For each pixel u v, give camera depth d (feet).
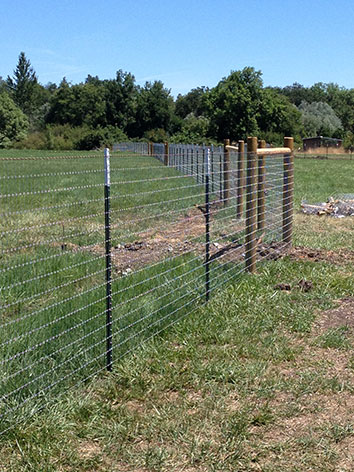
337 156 201.26
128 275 22.00
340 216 43.93
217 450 12.13
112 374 15.35
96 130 261.65
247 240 26.12
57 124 310.45
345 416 13.87
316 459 11.96
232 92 261.85
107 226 15.51
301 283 23.95
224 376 15.44
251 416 13.60
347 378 15.97
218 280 23.61
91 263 24.70
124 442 12.37
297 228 38.42
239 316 20.22
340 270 26.71
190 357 16.79
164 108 313.12
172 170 81.71
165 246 30.27
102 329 17.08
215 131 264.31
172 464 11.66
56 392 13.96
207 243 21.91
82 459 11.62
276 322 19.93
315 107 379.76
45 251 25.98
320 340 18.48
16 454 11.63
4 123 284.00
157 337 18.01
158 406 13.98
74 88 317.22
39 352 15.24
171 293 20.74
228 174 41.60
